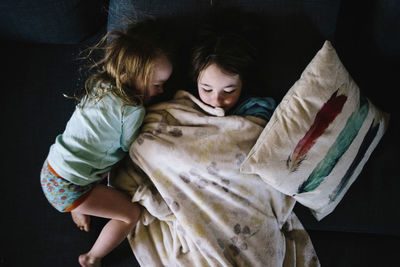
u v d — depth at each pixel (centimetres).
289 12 87
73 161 84
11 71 110
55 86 109
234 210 90
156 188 96
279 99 95
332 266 101
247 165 82
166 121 90
